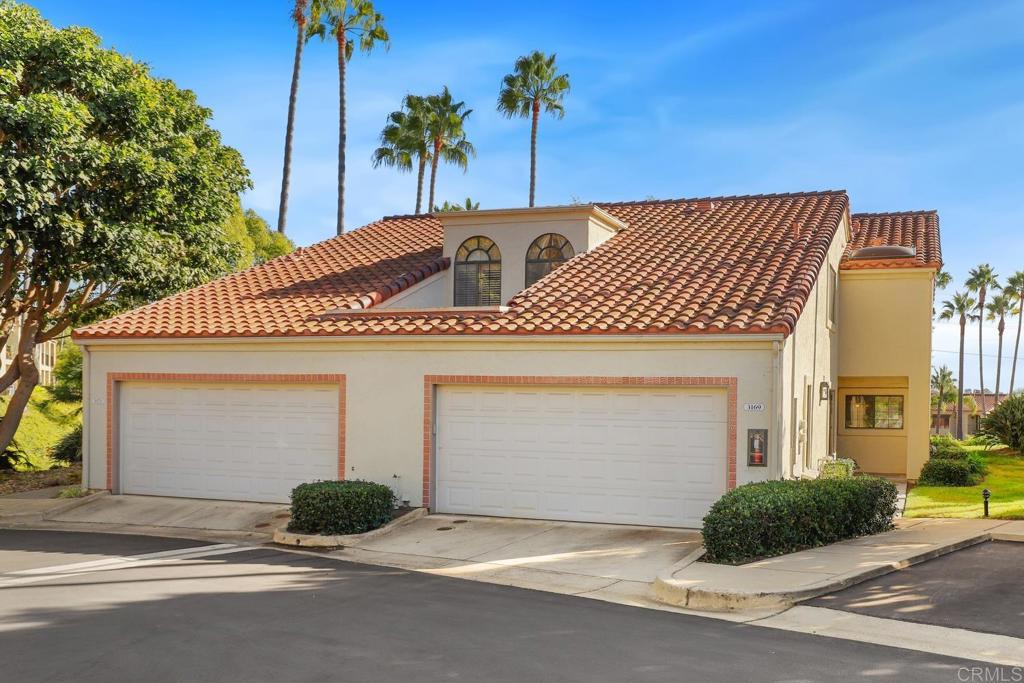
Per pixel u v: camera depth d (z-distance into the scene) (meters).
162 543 14.00
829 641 8.23
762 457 13.57
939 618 8.94
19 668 7.41
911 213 26.05
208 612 9.34
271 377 16.83
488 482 15.45
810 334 16.86
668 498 14.31
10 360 31.73
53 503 17.33
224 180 23.66
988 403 88.44
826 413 19.36
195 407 17.59
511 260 19.92
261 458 17.05
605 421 14.74
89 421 18.17
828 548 12.17
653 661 7.59
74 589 10.52
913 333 21.44
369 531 14.10
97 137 20.27
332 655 7.78
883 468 22.77
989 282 78.50
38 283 21.22
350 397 16.25
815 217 19.98
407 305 19.42
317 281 20.55
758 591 9.57
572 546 13.11
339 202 47.03
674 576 10.42
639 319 14.54
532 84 51.38
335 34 47.28
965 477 19.56
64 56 18.95
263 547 13.59
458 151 51.91
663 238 20.09
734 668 7.39
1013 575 10.82
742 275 16.27
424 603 9.82
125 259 19.59
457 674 7.24
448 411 15.76
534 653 7.84
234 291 20.38
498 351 15.27
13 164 16.89
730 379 13.80
